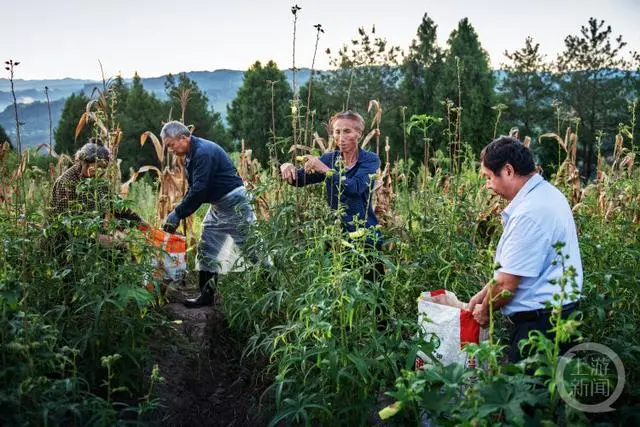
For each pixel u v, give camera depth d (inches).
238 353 190.7
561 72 1162.0
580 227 205.6
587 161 975.0
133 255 168.6
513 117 1153.4
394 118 1120.8
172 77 1026.1
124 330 154.3
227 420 165.8
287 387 149.8
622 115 1012.5
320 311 132.6
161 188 247.1
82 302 155.3
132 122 1033.5
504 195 131.7
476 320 132.3
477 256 184.7
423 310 138.9
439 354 134.0
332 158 191.6
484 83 1015.6
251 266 184.2
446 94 1050.1
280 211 176.2
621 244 187.8
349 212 185.2
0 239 145.2
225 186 203.5
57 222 158.9
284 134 861.8
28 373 122.4
